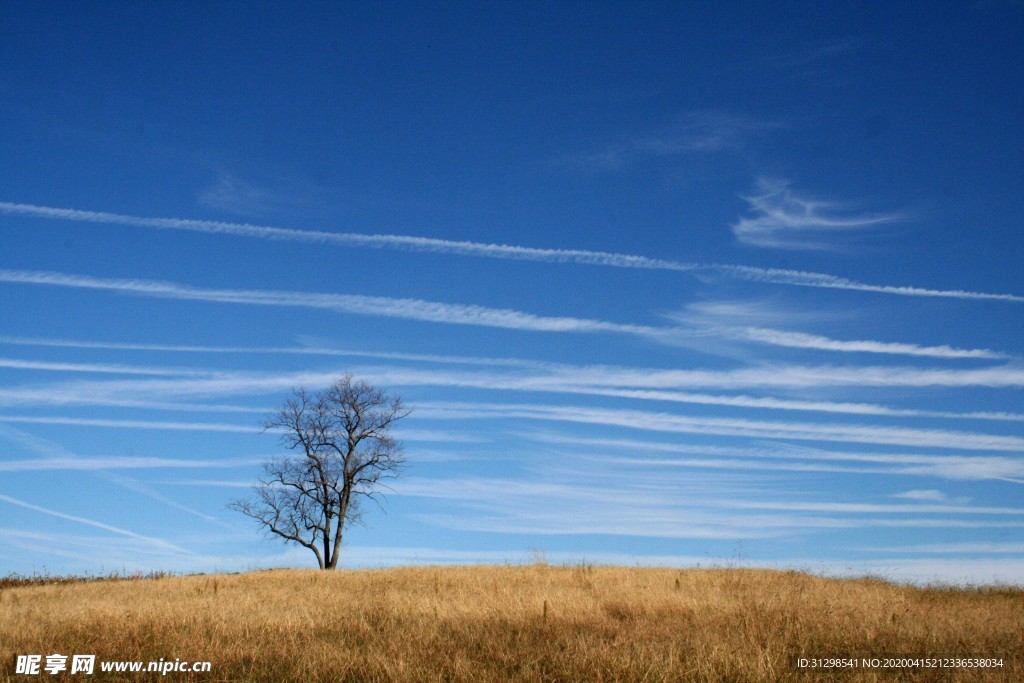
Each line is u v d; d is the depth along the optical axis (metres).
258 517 41.66
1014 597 20.56
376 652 12.69
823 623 15.16
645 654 12.52
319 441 42.22
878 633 14.37
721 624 15.34
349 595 20.11
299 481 41.78
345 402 42.78
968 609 17.48
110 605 17.28
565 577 23.47
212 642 13.42
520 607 16.47
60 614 15.96
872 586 22.09
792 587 20.66
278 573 28.20
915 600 19.25
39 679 11.58
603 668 11.84
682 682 11.45
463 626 15.05
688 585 21.02
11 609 16.97
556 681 11.50
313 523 41.41
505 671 11.77
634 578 22.83
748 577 23.75
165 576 28.95
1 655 12.45
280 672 12.05
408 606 17.30
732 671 11.78
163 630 14.38
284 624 15.08
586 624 15.30
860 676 11.70
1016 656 12.93
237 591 21.17
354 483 42.25
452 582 22.45
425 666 12.04
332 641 13.95
